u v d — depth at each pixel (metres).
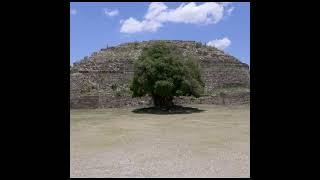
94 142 28.56
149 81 58.50
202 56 94.44
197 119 48.03
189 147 25.75
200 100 74.75
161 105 62.62
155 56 59.06
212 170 18.12
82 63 92.69
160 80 57.03
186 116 52.53
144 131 35.88
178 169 18.48
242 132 34.06
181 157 21.95
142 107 69.81
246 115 53.03
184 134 33.19
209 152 23.58
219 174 17.19
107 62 92.06
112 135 32.97
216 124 41.69
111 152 23.98
